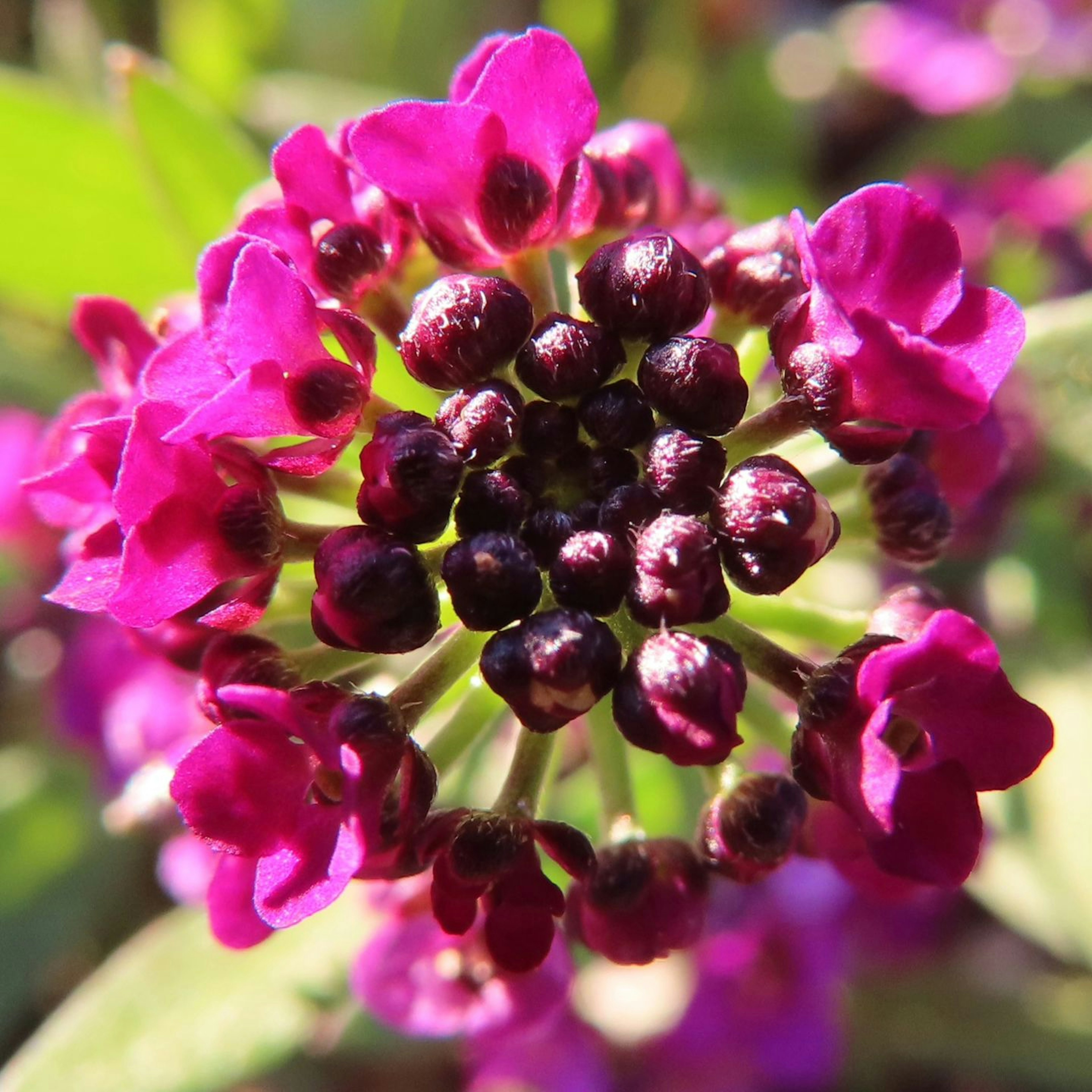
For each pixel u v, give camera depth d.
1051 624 0.05
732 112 0.06
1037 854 0.05
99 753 0.05
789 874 0.05
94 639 0.05
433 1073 0.05
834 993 0.05
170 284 0.05
